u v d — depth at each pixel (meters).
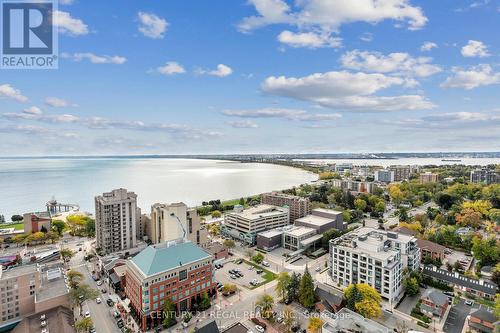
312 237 198.62
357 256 134.62
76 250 198.88
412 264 144.25
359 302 111.88
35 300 113.69
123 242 187.00
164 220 173.12
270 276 154.25
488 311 108.56
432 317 114.38
